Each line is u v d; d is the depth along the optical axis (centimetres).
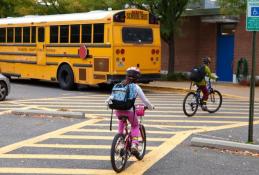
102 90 2195
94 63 2042
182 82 2509
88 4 2638
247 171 826
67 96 1925
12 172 802
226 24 2662
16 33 2444
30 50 2361
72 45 2131
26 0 2992
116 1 2500
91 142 1038
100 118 1349
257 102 1836
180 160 893
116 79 1986
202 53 2762
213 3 2842
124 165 820
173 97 1955
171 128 1222
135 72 819
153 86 2266
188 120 1358
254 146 955
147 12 2081
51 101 1747
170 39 2631
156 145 1015
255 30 982
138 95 820
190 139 1082
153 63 2105
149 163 866
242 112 1552
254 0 980
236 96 1959
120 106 809
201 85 1448
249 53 2516
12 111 1416
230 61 2644
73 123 1267
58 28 2203
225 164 869
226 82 2614
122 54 2002
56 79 2233
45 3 2947
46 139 1063
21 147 982
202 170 828
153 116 1418
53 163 862
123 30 2005
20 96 1897
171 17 2534
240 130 1214
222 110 1587
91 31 2052
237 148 968
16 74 2464
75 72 2134
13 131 1149
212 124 1299
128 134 834
